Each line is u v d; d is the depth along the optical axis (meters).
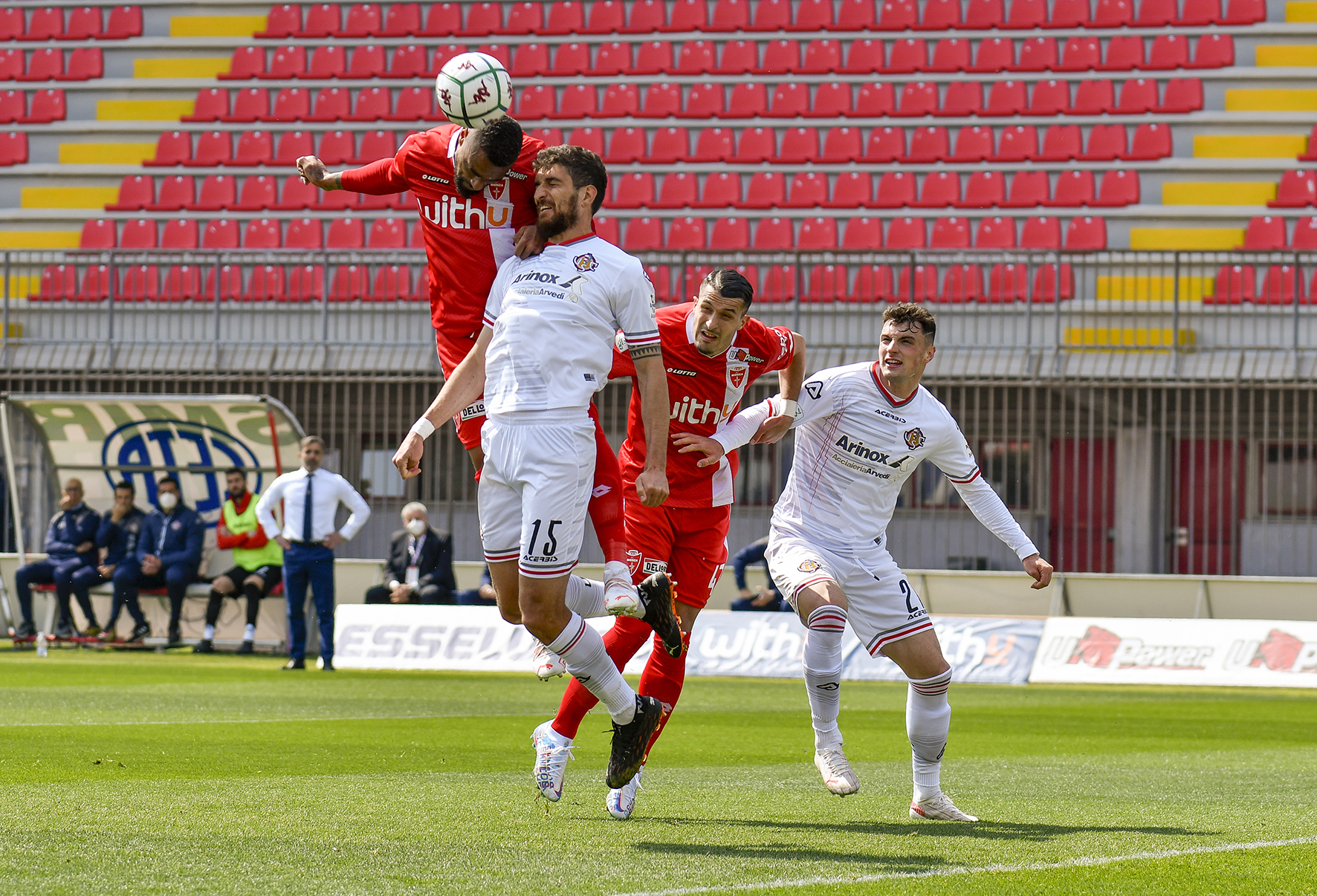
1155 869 13.54
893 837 15.44
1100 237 67.50
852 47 75.88
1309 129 70.50
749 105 75.75
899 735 28.41
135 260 60.97
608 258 15.04
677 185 73.25
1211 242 67.88
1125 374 53.53
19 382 58.56
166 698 33.81
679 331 17.27
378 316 64.50
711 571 18.06
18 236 75.75
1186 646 43.44
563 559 14.85
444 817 16.36
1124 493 55.38
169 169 76.94
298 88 79.56
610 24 79.75
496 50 79.38
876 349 55.53
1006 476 53.56
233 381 56.75
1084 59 73.50
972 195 70.81
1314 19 73.69
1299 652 42.53
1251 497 55.00
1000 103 73.38
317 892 11.95
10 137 79.50
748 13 78.56
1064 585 51.09
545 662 16.36
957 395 56.53
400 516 56.66
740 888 12.34
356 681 40.38
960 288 65.12
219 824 15.58
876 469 17.89
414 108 78.12
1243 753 25.89
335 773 20.75
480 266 16.80
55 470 51.62
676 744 26.22
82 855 13.52
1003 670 44.59
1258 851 14.61
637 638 17.59
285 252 57.38
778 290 65.75
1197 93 71.75
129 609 50.66
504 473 15.05
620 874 12.88
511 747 24.97
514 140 15.73
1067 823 16.69
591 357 14.95
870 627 17.64
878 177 72.44
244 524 49.62
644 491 15.09
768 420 17.69
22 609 51.38
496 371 15.10
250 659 48.22
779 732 28.77
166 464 50.94
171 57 81.94
